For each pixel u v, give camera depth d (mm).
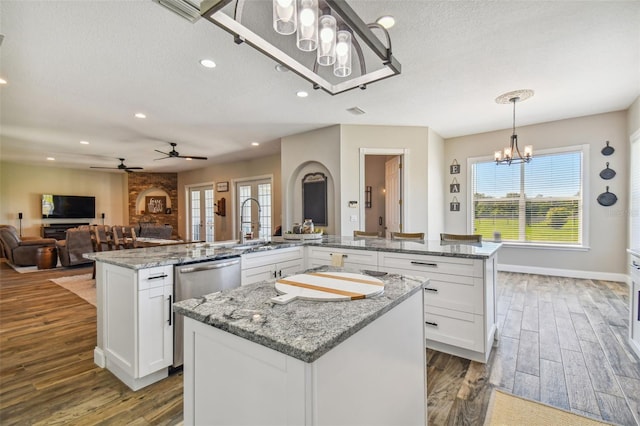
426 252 2551
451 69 3096
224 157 7816
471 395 1966
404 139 5094
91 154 7066
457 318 2439
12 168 8391
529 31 2461
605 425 1675
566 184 5039
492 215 5699
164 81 3256
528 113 4566
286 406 843
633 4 2150
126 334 2107
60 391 2047
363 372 1021
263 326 924
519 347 2602
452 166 6035
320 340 825
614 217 4625
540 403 1869
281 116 4484
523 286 4473
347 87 2193
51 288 4770
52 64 2852
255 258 2795
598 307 3533
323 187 5180
